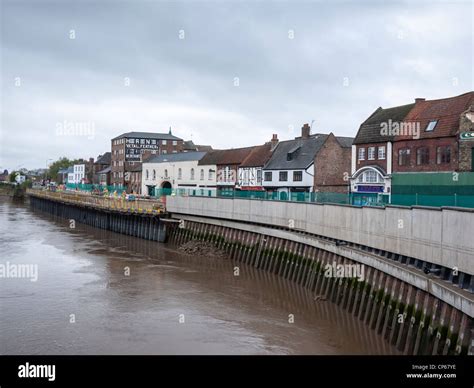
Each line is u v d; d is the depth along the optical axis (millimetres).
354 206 28375
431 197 23844
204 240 51000
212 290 32531
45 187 128875
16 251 46156
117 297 30203
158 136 113625
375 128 51656
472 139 41312
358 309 25828
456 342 16609
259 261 40719
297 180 60625
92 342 22766
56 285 32938
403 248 22688
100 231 68625
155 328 24688
